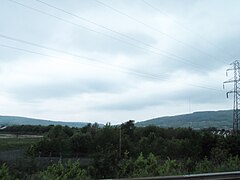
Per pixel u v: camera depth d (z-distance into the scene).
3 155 36.03
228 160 28.02
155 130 65.75
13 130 91.31
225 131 52.41
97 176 23.39
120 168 24.84
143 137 58.44
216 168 21.92
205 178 15.80
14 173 22.39
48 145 52.66
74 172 23.61
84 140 56.34
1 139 69.44
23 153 40.06
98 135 57.00
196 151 45.59
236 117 51.59
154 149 49.78
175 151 47.59
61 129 69.44
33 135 84.31
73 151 55.00
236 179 16.97
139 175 19.97
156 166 25.59
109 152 25.78
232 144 39.47
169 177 14.36
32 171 25.91
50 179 17.83
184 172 20.12
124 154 29.05
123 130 59.94
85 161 34.38
